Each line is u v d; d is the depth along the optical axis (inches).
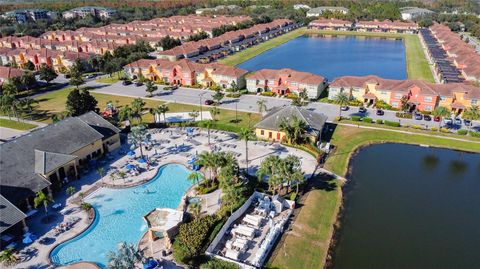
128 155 3784.5
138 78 6663.4
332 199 3078.2
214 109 4734.3
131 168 3506.4
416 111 4909.0
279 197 2933.1
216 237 2504.9
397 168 3609.7
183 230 2524.6
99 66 7180.1
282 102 5329.7
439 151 3922.2
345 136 4205.2
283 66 7859.3
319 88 5541.3
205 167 3225.9
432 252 2509.8
